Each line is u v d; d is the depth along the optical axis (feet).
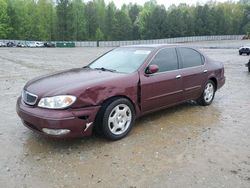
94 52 127.44
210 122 18.19
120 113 15.29
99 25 302.66
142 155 13.47
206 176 11.66
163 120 18.53
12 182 11.25
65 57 87.45
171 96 18.44
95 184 11.11
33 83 15.40
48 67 53.98
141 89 16.28
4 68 50.93
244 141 15.17
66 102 13.35
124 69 17.02
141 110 16.70
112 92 14.78
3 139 15.35
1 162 12.82
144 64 16.96
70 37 279.08
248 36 328.08
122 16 306.96
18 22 258.98
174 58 19.07
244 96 25.98
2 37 250.57
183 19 326.24
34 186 11.00
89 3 306.35
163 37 315.17
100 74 16.01
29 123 14.16
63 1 271.49
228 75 40.73
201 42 270.46
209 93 22.29
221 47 165.37
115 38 306.35
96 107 14.20
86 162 12.80
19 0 276.21
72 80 14.85
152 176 11.66
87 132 14.15
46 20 272.51
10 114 19.77
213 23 339.98
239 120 18.63
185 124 17.78
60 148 14.25
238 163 12.76
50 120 13.10
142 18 323.37
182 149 14.14
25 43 196.34
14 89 29.32
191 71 19.86
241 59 75.10
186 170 12.12
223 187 10.90
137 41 262.26
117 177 11.59
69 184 11.11
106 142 14.94
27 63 62.49
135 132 16.37
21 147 14.37
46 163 12.73
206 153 13.71
